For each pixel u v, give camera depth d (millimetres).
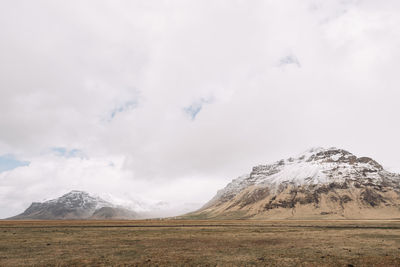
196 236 70250
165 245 53344
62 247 50344
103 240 61156
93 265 35750
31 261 37969
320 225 126438
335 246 51062
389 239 61812
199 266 34875
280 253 43750
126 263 36719
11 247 50062
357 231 84938
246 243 56375
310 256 40969
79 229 95125
